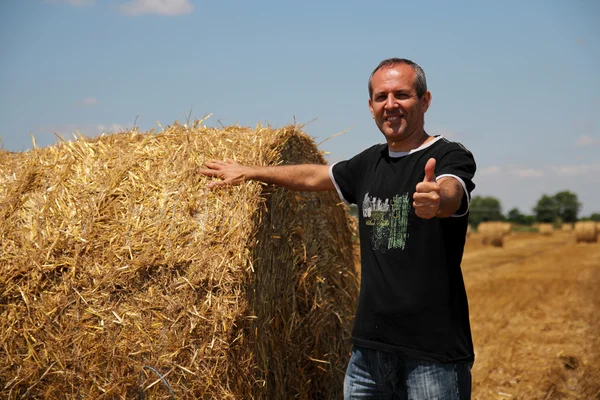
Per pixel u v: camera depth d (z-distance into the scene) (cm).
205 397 336
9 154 428
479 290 1282
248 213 360
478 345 763
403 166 323
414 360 309
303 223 458
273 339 407
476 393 574
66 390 336
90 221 356
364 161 355
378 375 324
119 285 340
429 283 307
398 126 323
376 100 328
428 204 260
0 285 339
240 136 422
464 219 309
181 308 337
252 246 357
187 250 346
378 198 329
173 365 334
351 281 535
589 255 2403
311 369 459
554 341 782
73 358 334
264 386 382
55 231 353
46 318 336
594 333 833
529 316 969
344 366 504
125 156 395
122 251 345
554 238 4197
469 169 305
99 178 379
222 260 344
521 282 1433
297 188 381
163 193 369
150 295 339
